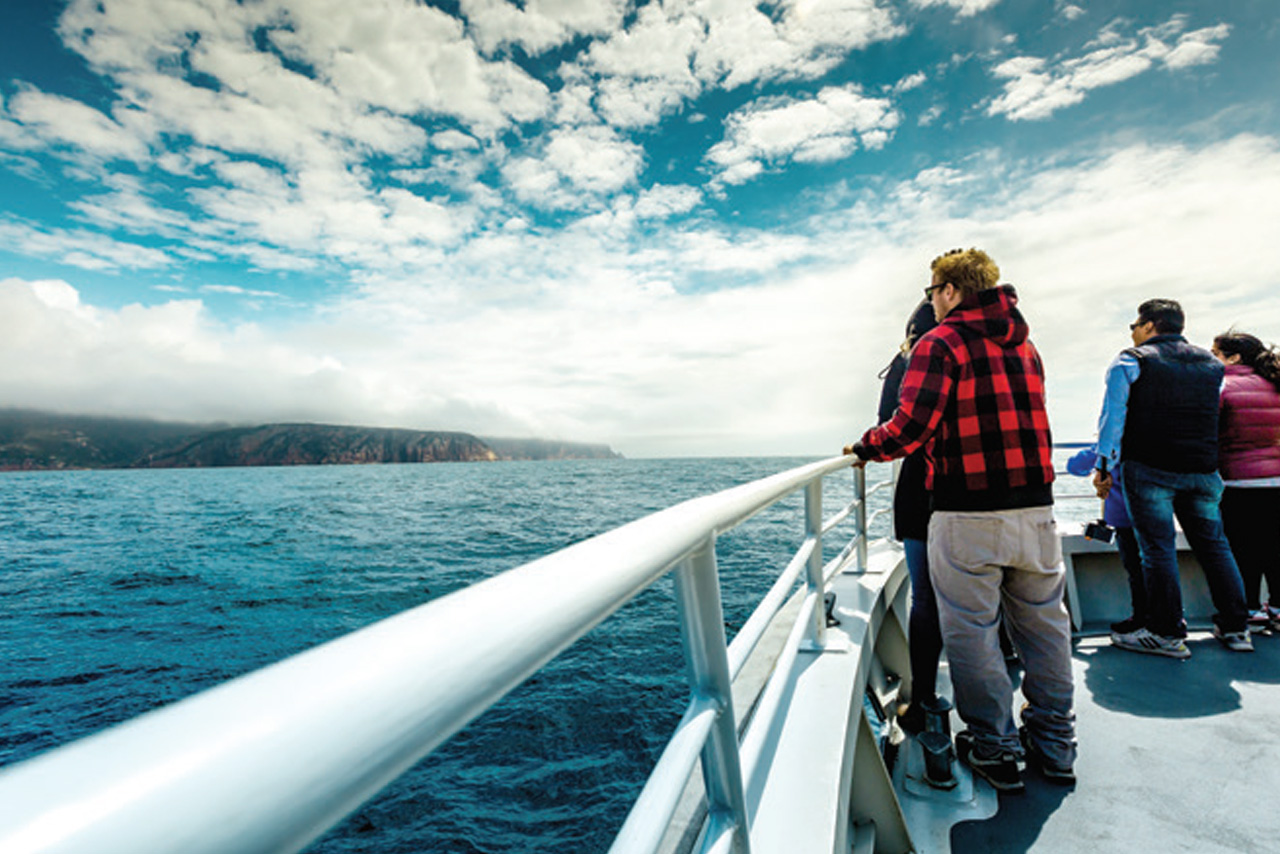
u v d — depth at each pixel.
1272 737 2.54
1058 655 2.30
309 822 0.26
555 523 43.31
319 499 77.88
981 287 2.20
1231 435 3.75
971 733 2.32
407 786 7.64
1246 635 3.37
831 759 1.62
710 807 0.91
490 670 0.39
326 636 19.05
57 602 25.19
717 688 0.86
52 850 0.15
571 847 6.55
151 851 0.19
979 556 2.18
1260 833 2.03
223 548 37.72
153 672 16.25
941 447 2.24
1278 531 3.68
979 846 2.00
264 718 0.26
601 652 12.47
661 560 0.66
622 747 8.50
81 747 0.21
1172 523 3.28
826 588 2.74
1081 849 1.98
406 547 34.47
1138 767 2.39
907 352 2.74
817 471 1.90
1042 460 2.18
